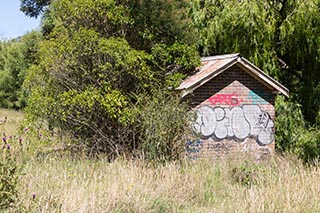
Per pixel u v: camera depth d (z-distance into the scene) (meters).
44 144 16.77
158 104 15.89
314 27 20.98
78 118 17.22
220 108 17.84
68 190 9.94
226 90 18.00
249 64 18.05
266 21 21.23
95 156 16.22
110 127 17.38
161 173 12.55
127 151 16.61
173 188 11.44
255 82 18.56
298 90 21.78
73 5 18.36
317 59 21.14
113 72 17.25
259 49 21.11
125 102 16.77
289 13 21.33
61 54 17.39
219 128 17.77
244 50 21.20
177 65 18.89
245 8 21.06
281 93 18.97
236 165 15.13
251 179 13.29
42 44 18.47
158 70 18.41
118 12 18.48
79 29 17.89
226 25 21.47
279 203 9.99
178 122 15.58
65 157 15.06
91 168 13.09
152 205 10.09
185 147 15.99
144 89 17.62
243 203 10.35
